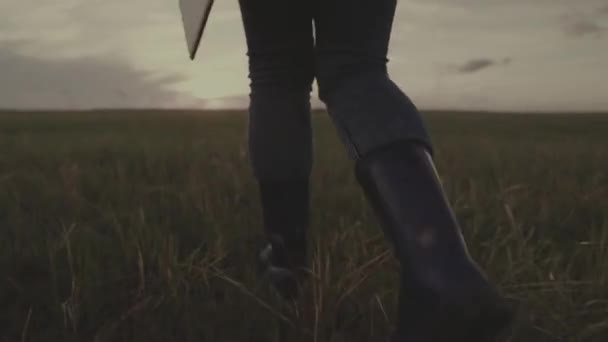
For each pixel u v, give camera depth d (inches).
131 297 69.5
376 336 59.4
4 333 63.6
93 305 65.7
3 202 120.3
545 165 198.5
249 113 63.2
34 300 71.0
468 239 86.0
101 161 226.8
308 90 62.9
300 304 61.1
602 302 63.6
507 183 149.9
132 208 113.5
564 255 84.9
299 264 64.9
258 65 61.8
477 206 109.1
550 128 788.6
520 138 488.1
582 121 1065.5
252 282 72.9
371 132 43.5
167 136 441.4
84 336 61.9
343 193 128.5
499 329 38.2
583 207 118.6
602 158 224.7
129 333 61.3
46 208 115.6
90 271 72.9
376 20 48.6
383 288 66.7
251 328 62.1
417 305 38.0
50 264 78.7
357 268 71.1
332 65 48.4
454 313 36.5
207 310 65.1
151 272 71.9
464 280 36.9
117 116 1256.8
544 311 62.6
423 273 37.8
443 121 1041.5
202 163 197.9
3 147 278.4
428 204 40.1
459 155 241.3
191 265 71.2
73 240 85.7
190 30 55.6
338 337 58.2
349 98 46.1
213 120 1002.7
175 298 65.0
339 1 48.0
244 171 163.2
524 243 76.4
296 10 58.7
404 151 42.4
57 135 440.5
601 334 59.6
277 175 61.4
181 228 97.8
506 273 68.4
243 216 106.5
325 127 681.0
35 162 211.8
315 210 109.3
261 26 60.2
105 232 99.3
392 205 40.7
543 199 119.9
